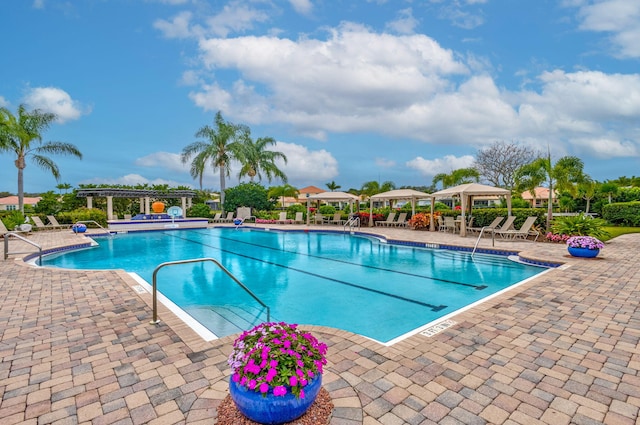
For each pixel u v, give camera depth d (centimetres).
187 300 640
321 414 235
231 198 2705
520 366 312
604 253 924
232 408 243
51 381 291
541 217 1382
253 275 854
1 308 490
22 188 2108
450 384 282
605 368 307
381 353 339
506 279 791
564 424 232
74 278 676
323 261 1041
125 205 2633
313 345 239
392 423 233
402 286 740
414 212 1888
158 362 324
